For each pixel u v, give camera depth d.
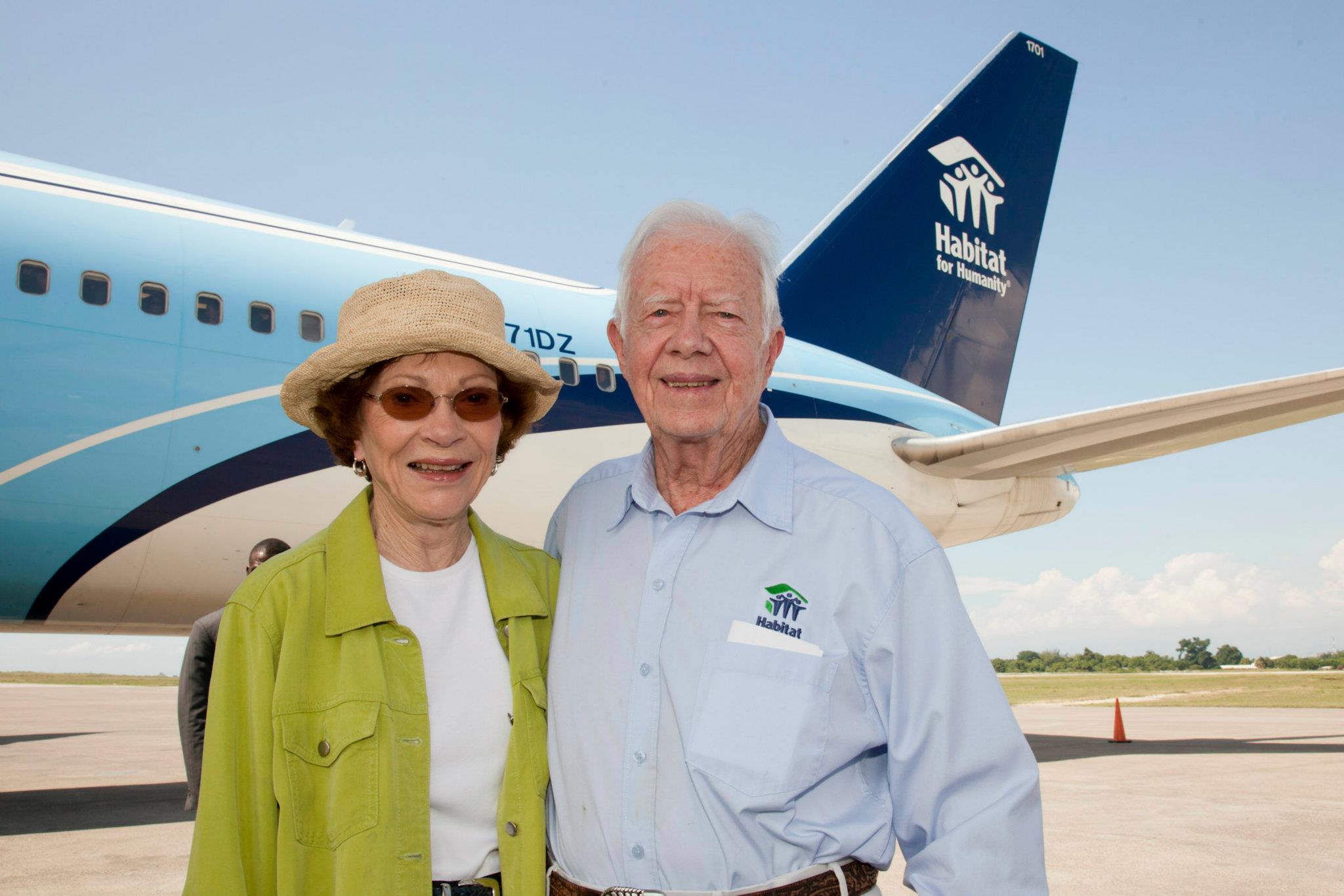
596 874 1.53
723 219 1.73
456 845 1.56
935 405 10.09
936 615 1.52
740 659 1.53
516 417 1.87
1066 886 4.15
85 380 5.11
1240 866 4.57
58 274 5.20
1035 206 11.66
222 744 1.41
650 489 1.70
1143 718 18.41
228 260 5.87
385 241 7.09
